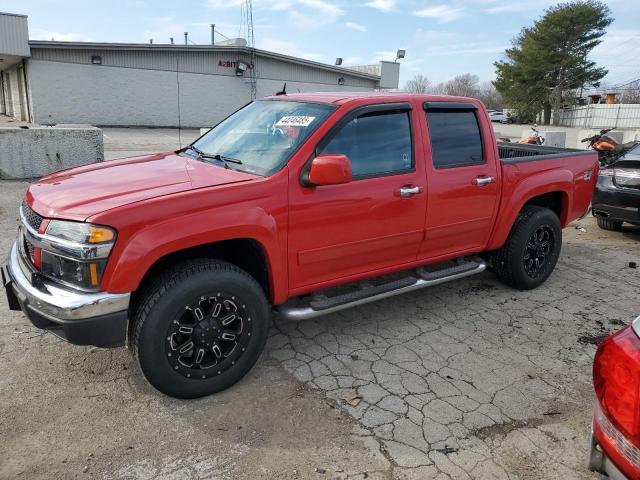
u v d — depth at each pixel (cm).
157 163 383
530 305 481
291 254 339
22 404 308
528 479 264
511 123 5650
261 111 420
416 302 481
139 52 2742
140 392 324
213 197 302
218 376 321
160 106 2884
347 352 384
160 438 285
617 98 5453
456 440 291
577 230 800
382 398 327
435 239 420
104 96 2702
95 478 255
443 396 332
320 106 376
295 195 332
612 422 198
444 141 417
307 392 332
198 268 306
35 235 295
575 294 512
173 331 299
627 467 191
